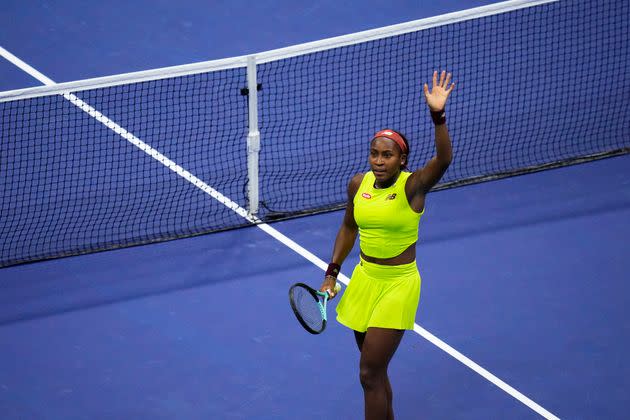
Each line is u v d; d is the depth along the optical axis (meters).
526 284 47.38
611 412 40.78
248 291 47.16
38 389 41.84
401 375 42.66
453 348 43.94
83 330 44.94
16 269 48.25
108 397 41.53
